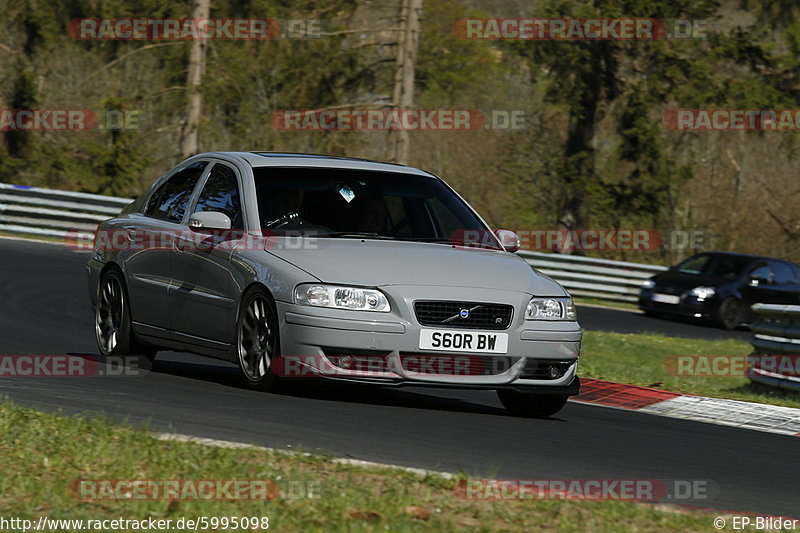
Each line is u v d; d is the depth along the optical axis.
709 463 23.52
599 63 110.00
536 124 128.75
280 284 25.75
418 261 26.56
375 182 29.91
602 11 106.81
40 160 110.69
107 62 104.69
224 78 93.19
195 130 92.31
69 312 48.00
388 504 16.64
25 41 110.56
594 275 88.44
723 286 80.50
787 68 107.44
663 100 110.12
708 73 108.12
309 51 91.69
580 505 17.55
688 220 143.38
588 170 116.94
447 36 100.31
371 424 23.88
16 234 77.19
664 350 58.38
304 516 15.72
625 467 22.02
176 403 24.88
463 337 25.45
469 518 16.30
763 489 21.16
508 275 27.08
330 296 25.14
